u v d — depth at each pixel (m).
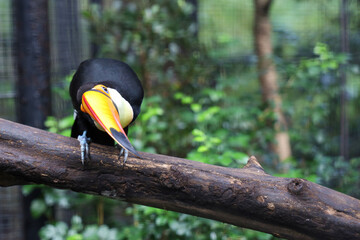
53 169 2.98
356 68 6.90
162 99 6.56
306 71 6.62
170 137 6.25
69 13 6.38
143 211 4.89
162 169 2.94
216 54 6.73
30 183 3.24
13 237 6.13
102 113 2.64
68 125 5.19
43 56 5.87
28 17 5.79
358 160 6.52
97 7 6.85
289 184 2.80
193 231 4.82
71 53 6.41
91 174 3.00
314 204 2.76
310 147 7.04
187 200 2.95
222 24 7.71
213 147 4.81
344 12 7.16
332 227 2.75
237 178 2.89
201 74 6.73
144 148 5.32
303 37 7.78
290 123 7.54
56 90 5.67
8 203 6.12
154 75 6.89
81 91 3.15
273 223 2.87
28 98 5.84
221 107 6.61
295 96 7.46
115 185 3.00
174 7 6.78
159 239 5.36
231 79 6.45
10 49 5.93
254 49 7.71
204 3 7.64
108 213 6.05
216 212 2.96
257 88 7.65
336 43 7.53
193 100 6.53
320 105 7.02
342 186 5.98
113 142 3.56
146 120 5.73
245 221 2.95
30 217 5.86
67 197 5.28
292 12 8.05
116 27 6.74
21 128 3.06
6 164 2.97
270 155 6.70
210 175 2.90
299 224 2.79
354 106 7.75
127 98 3.39
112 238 4.88
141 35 6.59
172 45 6.69
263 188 2.84
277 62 6.81
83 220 6.04
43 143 3.02
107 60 3.64
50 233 5.02
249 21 7.79
